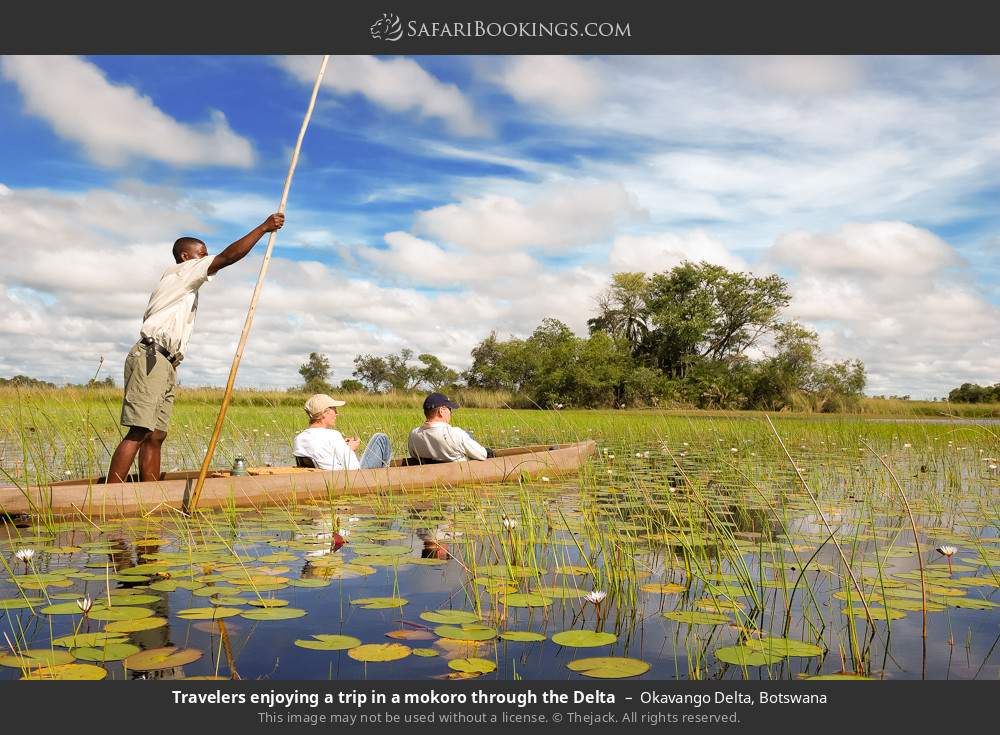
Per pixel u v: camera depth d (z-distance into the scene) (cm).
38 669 201
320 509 507
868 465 808
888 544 393
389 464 667
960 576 320
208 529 426
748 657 217
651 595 288
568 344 4466
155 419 492
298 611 254
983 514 491
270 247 489
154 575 308
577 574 319
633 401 4159
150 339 490
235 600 269
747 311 5019
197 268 496
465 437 656
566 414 2116
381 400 2181
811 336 4141
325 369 7100
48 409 1029
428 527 433
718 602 278
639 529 424
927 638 239
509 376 4950
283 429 1265
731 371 4725
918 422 1788
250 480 522
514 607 266
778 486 623
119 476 488
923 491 601
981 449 995
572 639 231
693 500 499
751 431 1350
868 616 243
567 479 681
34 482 578
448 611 259
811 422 1559
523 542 376
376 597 277
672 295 5231
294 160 494
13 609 256
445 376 8056
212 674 200
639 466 790
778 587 302
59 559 341
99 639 226
